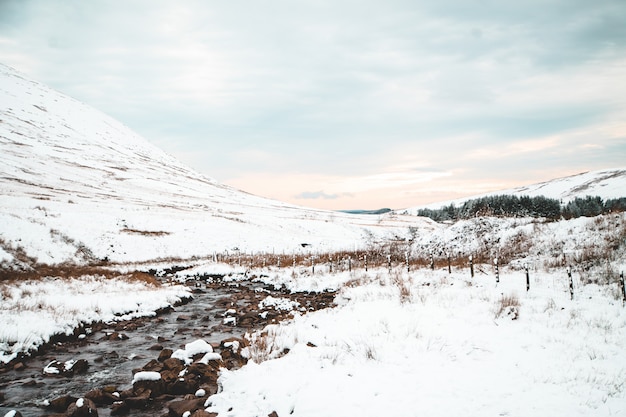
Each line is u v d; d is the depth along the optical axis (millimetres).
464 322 9617
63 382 7906
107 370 8688
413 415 5176
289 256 40844
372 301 13117
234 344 9945
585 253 16391
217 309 16484
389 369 6809
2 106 111938
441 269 19391
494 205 90875
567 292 12547
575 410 5238
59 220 34688
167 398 6996
